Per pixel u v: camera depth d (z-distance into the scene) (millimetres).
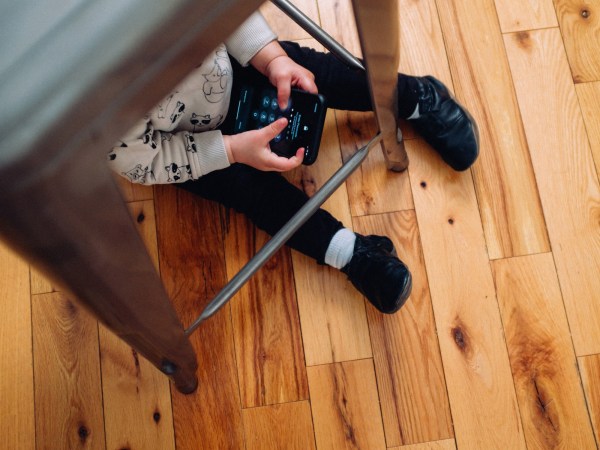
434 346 1011
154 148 819
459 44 1117
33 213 274
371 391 1000
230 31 279
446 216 1056
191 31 259
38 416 995
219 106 879
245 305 1029
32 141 243
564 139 1080
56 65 239
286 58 906
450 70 1110
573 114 1089
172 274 1043
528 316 1019
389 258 968
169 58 260
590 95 1096
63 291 384
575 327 1012
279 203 965
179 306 1032
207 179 954
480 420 986
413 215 1057
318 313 1025
